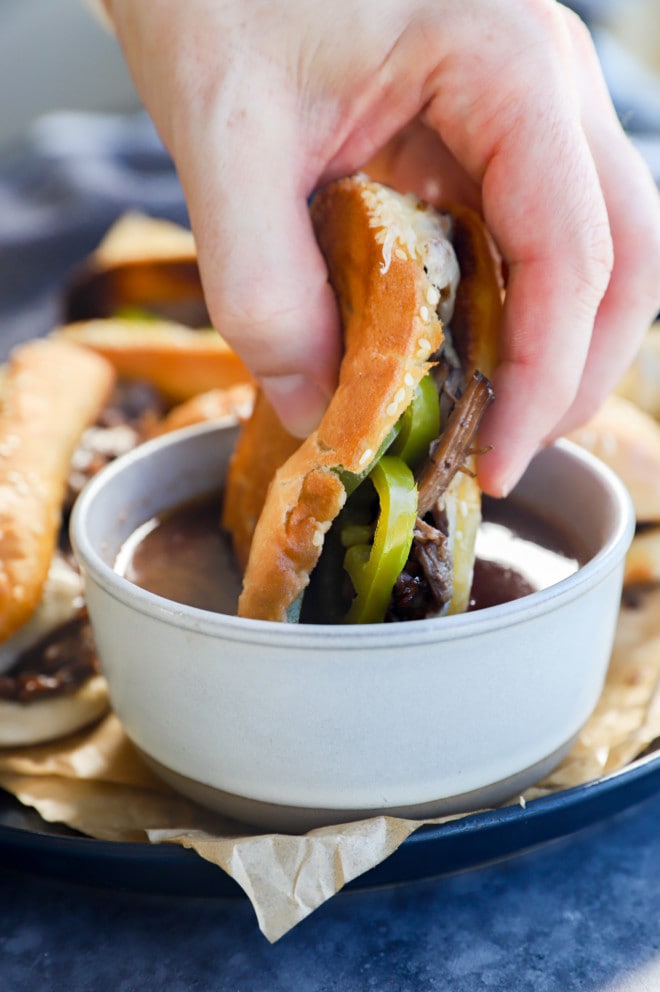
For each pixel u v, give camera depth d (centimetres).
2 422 40
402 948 30
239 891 30
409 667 29
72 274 61
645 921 30
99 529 34
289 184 32
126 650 31
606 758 33
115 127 83
